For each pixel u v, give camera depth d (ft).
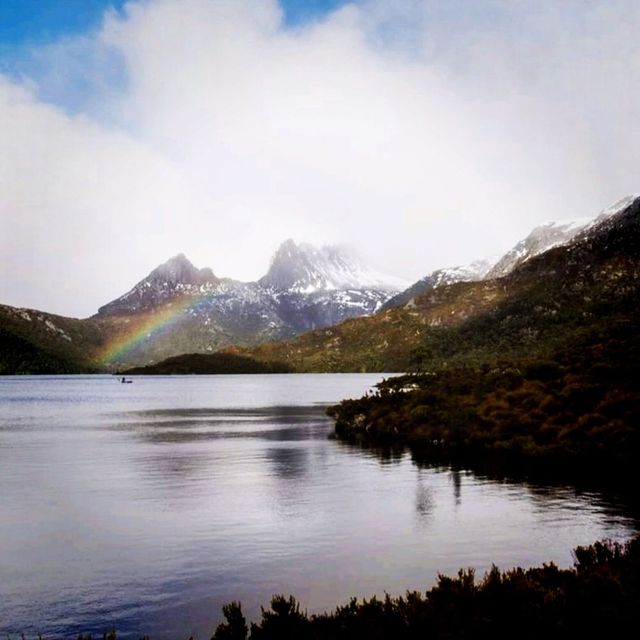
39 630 37.93
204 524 63.36
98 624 38.70
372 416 168.55
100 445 139.64
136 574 48.03
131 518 66.33
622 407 110.52
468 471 92.84
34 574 48.29
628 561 38.22
